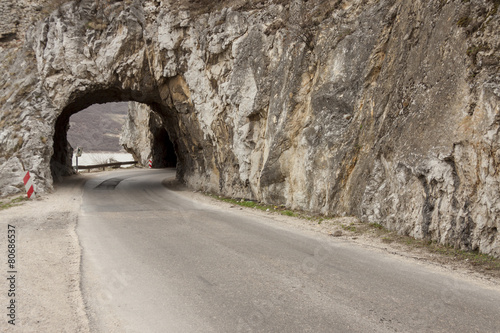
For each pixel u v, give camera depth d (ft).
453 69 23.50
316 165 37.60
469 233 21.65
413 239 25.52
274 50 45.75
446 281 17.93
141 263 20.98
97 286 17.31
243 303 15.47
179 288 17.13
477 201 21.24
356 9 36.19
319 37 38.83
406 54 29.30
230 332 12.96
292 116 41.06
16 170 56.08
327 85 37.17
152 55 62.39
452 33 23.94
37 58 62.23
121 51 62.18
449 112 23.35
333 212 35.19
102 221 34.47
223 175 56.70
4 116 58.70
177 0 59.62
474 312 14.52
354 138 34.14
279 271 19.63
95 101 77.66
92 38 62.64
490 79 20.62
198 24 57.98
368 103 33.19
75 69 62.49
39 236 27.27
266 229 30.94
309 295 16.34
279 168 42.60
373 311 14.69
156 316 14.25
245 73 49.60
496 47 20.99
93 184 70.54
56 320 13.58
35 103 61.16
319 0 39.68
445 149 23.07
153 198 52.95
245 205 45.62
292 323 13.65
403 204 27.07
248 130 49.16
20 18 62.85
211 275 18.98
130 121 144.46
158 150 134.62
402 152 27.30
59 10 62.23
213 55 55.21
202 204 47.16
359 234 28.45
